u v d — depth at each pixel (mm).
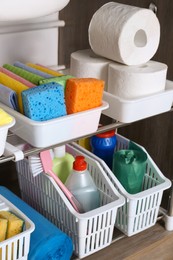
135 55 932
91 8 1188
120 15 911
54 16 1229
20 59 1224
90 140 1146
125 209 1001
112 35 910
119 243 1084
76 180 969
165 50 1099
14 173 1322
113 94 945
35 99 768
